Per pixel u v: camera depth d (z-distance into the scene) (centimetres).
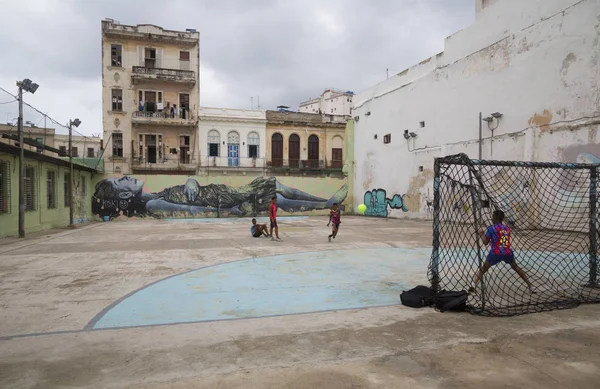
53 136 1970
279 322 498
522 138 1700
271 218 1380
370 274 792
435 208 631
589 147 1416
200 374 348
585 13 1434
